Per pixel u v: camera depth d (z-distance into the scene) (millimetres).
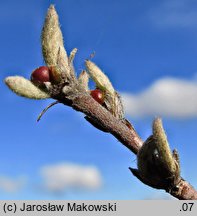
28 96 62
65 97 64
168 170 57
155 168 57
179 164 58
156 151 57
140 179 59
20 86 61
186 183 59
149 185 59
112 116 65
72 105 65
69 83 64
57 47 65
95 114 65
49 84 63
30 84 62
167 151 56
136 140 64
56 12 65
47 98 64
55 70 64
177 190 59
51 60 64
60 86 64
